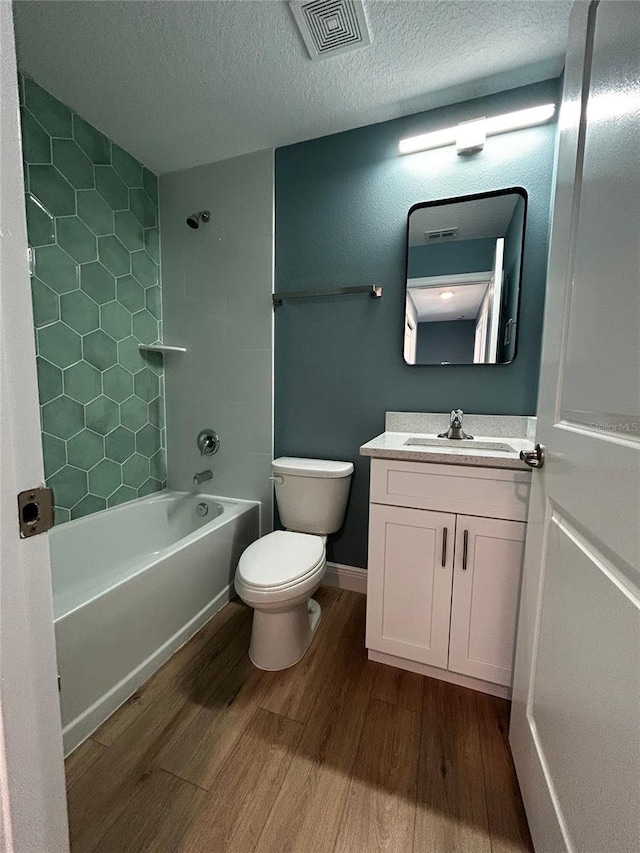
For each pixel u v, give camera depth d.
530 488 1.07
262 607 1.30
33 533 0.41
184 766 1.02
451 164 1.58
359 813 0.91
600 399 0.62
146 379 2.10
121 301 1.92
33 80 1.44
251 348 2.00
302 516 1.76
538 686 0.85
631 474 0.52
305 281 1.87
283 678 1.33
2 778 0.39
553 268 0.89
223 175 1.95
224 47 1.27
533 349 1.53
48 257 1.57
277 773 1.00
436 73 1.38
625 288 0.55
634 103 0.54
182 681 1.32
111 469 1.92
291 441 1.98
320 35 1.22
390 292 1.72
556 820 0.70
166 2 1.12
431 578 1.26
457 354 1.64
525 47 1.26
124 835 0.86
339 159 1.75
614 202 0.60
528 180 1.48
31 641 0.41
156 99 1.53
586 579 0.64
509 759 1.04
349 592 1.92
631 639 0.50
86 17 1.17
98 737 1.10
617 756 0.51
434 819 0.90
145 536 2.02
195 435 2.19
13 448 0.39
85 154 1.68
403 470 1.26
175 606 1.47
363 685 1.30
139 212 1.98
